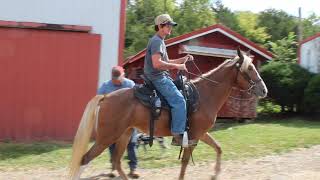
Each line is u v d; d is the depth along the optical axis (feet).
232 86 26.73
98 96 24.48
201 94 25.81
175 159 34.14
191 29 119.14
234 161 33.78
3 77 40.14
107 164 32.37
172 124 24.72
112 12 42.70
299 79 63.26
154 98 24.52
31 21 41.42
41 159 33.50
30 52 40.65
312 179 28.43
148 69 24.80
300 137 43.70
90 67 41.81
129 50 104.94
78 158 23.84
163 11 119.34
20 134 40.42
